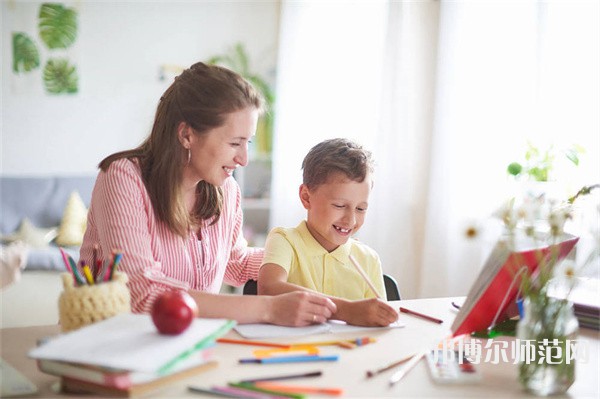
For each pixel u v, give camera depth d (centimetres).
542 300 109
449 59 335
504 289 122
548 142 300
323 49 399
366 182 166
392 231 368
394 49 368
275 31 443
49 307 322
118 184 147
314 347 125
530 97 311
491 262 118
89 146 426
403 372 113
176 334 106
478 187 328
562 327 108
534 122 307
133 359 96
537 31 307
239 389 103
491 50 323
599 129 285
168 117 151
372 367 116
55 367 103
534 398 106
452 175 336
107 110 427
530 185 277
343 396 103
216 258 168
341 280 172
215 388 102
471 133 330
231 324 112
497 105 322
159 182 152
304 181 171
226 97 145
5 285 113
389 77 370
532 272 123
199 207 163
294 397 101
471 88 329
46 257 354
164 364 95
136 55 427
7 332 131
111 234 143
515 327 140
